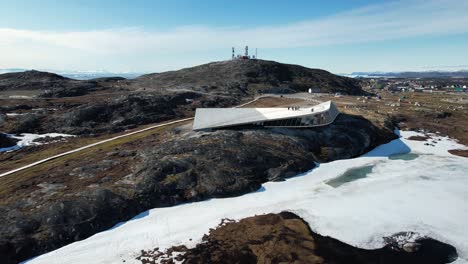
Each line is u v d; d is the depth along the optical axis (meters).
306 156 68.81
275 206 50.12
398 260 37.12
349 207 49.34
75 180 53.41
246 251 38.88
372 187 56.81
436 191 54.84
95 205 46.09
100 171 56.94
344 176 62.38
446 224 44.25
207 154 61.59
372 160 72.69
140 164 57.78
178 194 52.41
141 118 99.62
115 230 44.06
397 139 90.75
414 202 50.75
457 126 105.31
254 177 58.84
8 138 77.00
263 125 77.38
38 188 50.19
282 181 59.75
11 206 44.72
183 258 37.81
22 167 60.34
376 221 45.16
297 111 83.12
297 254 38.16
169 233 43.00
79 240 41.88
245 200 52.53
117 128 90.12
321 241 40.78
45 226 41.88
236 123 75.19
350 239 41.16
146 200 50.06
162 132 81.12
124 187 51.03
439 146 83.88
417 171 65.00
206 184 54.78
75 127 88.50
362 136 82.50
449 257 37.50
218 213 48.22
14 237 39.50
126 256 38.34
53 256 38.56
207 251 39.03
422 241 40.41
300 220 45.75
